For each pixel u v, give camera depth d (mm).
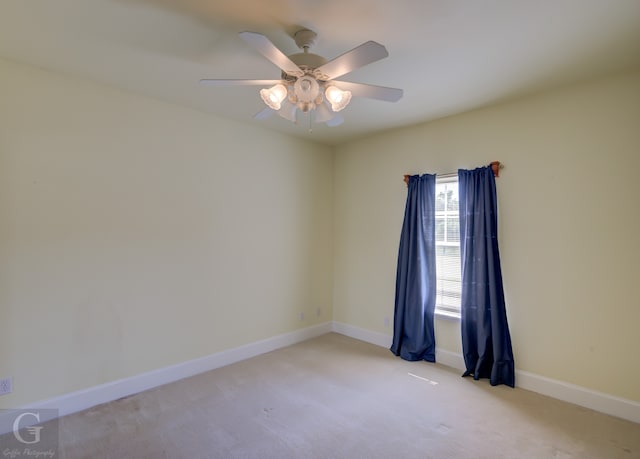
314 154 4418
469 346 3240
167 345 3092
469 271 3246
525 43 2121
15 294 2363
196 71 2529
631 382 2492
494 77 2592
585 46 2148
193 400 2762
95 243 2695
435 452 2135
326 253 4578
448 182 3539
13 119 2363
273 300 3949
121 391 2809
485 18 1870
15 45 2172
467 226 3256
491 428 2389
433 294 3566
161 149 3057
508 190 3090
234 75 2598
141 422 2441
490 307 3082
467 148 3361
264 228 3863
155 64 2426
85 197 2650
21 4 1763
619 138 2553
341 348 3984
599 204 2633
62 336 2545
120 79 2658
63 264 2553
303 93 1955
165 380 3064
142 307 2941
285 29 1997
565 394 2760
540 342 2900
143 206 2951
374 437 2285
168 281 3102
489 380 3125
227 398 2797
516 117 3049
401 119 3555
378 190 4129
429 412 2594
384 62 2359
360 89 2055
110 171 2771
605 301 2604
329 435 2303
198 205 3305
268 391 2924
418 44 2139
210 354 3387
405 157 3863
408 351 3637
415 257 3652
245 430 2355
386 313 4043
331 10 1812
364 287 4281
